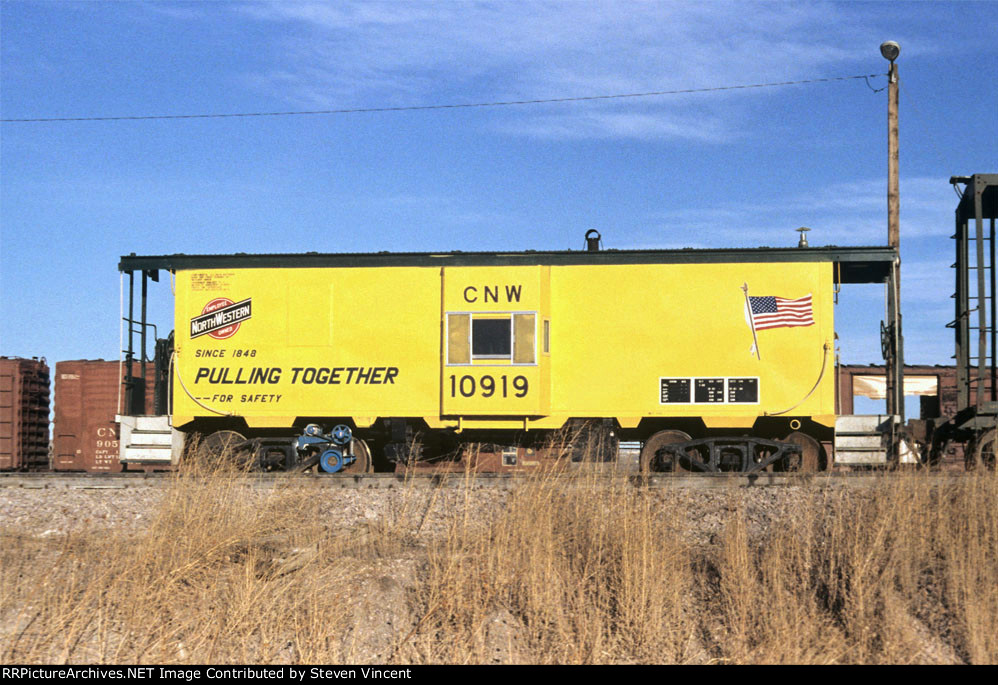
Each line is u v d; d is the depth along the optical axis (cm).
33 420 2008
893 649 742
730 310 1327
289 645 764
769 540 933
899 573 841
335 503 1080
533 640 775
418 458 1392
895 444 1280
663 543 896
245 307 1382
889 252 1318
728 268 1334
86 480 1164
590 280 1346
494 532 926
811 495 1020
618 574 834
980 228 1349
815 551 896
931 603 809
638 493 1038
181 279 1392
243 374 1374
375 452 1477
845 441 1302
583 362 1339
